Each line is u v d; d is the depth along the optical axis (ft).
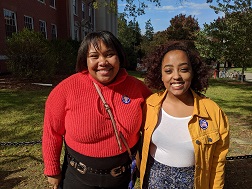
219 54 58.13
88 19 109.40
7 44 39.65
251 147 17.43
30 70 38.96
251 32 55.01
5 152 15.52
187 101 7.01
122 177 7.25
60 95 6.95
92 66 6.70
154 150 7.11
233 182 12.51
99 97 6.83
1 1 47.50
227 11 57.00
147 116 7.14
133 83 7.42
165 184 6.88
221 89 47.60
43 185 12.21
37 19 63.16
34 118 22.07
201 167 6.71
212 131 6.66
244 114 26.78
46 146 7.27
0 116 22.35
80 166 7.06
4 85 36.45
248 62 57.41
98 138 6.77
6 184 12.25
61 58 49.62
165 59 6.89
